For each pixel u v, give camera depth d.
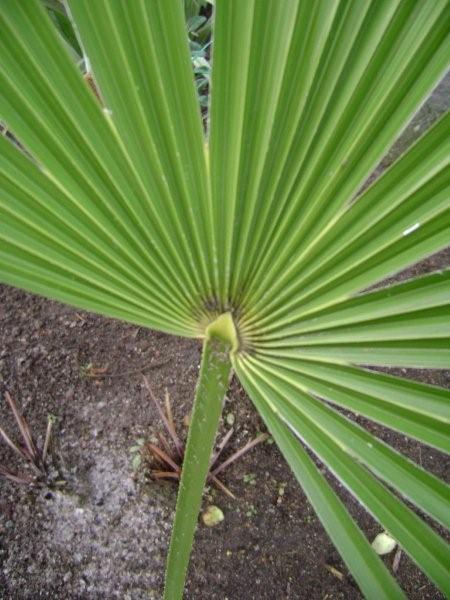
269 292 0.38
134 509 0.67
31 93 0.30
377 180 0.32
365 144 0.32
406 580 0.65
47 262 0.37
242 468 0.70
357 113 0.31
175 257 0.37
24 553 0.65
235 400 0.73
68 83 0.30
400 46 0.28
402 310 0.36
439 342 0.36
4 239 0.35
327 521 0.39
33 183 0.34
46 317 0.77
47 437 0.67
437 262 0.81
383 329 0.37
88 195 0.35
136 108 0.31
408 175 0.32
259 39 0.28
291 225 0.35
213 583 0.64
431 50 0.28
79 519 0.67
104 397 0.72
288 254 0.36
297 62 0.29
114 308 0.40
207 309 0.40
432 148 0.30
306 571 0.65
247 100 0.30
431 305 0.35
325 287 0.37
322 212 0.34
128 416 0.71
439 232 0.33
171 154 0.33
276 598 0.64
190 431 0.39
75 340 0.75
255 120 0.31
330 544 0.67
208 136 0.32
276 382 0.41
